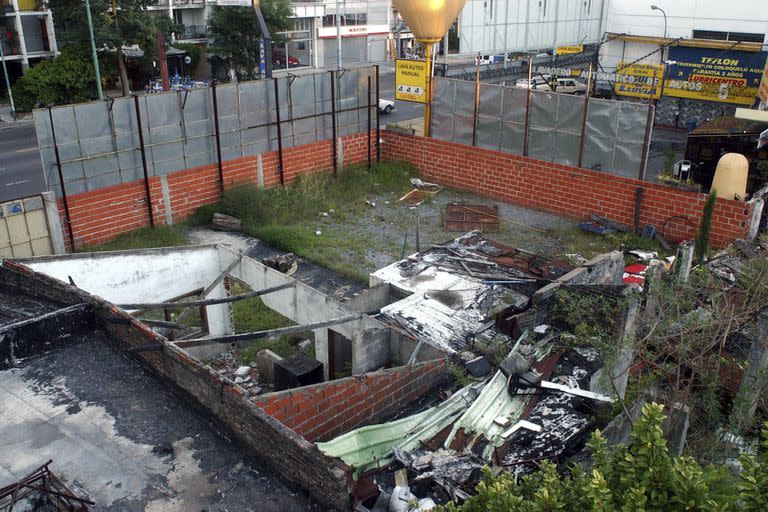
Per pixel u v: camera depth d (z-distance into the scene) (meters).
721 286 12.39
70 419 7.00
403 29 60.47
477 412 8.77
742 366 10.06
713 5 34.62
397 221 20.64
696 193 18.05
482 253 15.52
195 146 19.80
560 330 10.66
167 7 48.91
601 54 39.00
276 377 11.24
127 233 18.83
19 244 16.58
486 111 22.11
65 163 17.09
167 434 6.80
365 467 7.53
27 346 7.99
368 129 24.14
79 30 36.22
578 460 7.84
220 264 13.02
